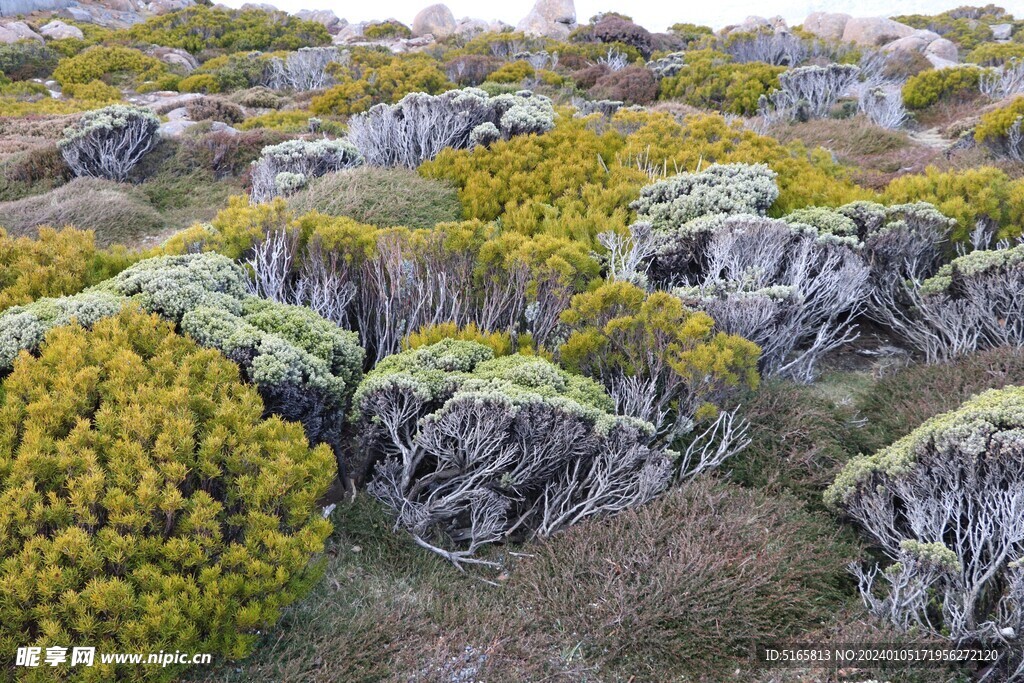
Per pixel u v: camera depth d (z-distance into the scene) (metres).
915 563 3.71
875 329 7.18
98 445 3.63
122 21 38.47
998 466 3.87
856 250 6.82
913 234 6.97
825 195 8.27
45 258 5.67
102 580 3.05
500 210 8.46
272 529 3.47
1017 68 17.17
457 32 37.72
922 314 6.62
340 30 44.56
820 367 6.47
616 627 3.59
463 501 4.59
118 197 9.84
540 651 3.50
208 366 4.27
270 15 34.75
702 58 19.55
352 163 10.09
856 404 5.73
